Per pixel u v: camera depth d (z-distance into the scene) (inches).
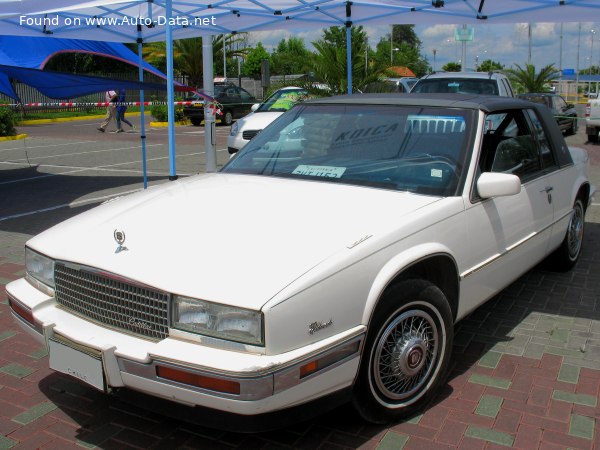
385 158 158.6
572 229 232.4
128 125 1046.4
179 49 1423.5
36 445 129.0
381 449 126.0
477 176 154.7
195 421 115.4
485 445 127.0
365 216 133.0
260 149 178.7
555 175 201.5
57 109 1320.1
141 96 382.6
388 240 126.4
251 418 111.4
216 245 121.3
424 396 138.6
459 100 170.7
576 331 183.6
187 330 110.6
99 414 140.8
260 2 345.1
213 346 108.6
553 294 214.5
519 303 206.4
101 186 441.4
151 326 116.0
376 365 126.3
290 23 394.9
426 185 149.6
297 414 114.9
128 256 121.6
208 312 108.3
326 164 162.1
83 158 617.3
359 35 634.8
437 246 136.3
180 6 346.3
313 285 111.6
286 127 182.1
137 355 111.8
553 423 134.9
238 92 1182.3
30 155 645.3
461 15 351.3
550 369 159.8
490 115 168.2
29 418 139.1
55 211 354.0
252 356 105.7
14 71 297.7
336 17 378.0
